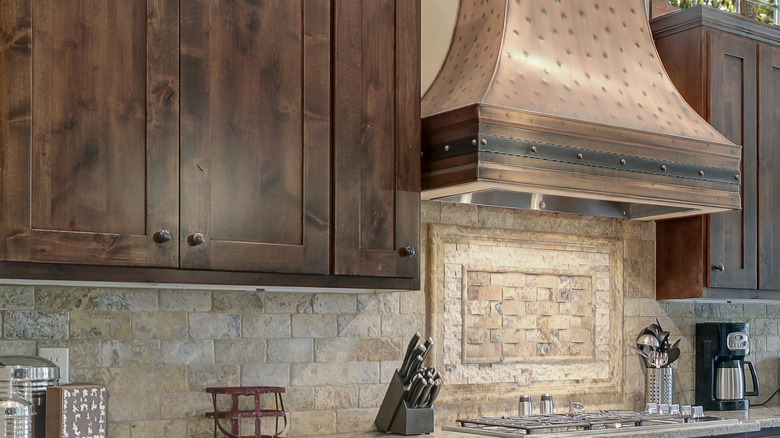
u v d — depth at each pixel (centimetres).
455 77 316
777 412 420
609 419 337
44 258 223
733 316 455
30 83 224
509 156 287
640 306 410
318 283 274
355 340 328
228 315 300
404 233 291
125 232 237
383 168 287
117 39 238
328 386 319
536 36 316
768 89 411
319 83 275
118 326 279
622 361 399
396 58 293
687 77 396
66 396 229
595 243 395
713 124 389
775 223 412
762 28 409
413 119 295
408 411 308
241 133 259
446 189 304
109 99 236
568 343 386
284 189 266
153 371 284
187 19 250
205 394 293
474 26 326
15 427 219
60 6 229
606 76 327
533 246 376
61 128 228
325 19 278
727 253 399
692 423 346
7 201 219
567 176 297
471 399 351
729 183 339
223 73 256
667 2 442
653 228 416
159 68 244
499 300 366
